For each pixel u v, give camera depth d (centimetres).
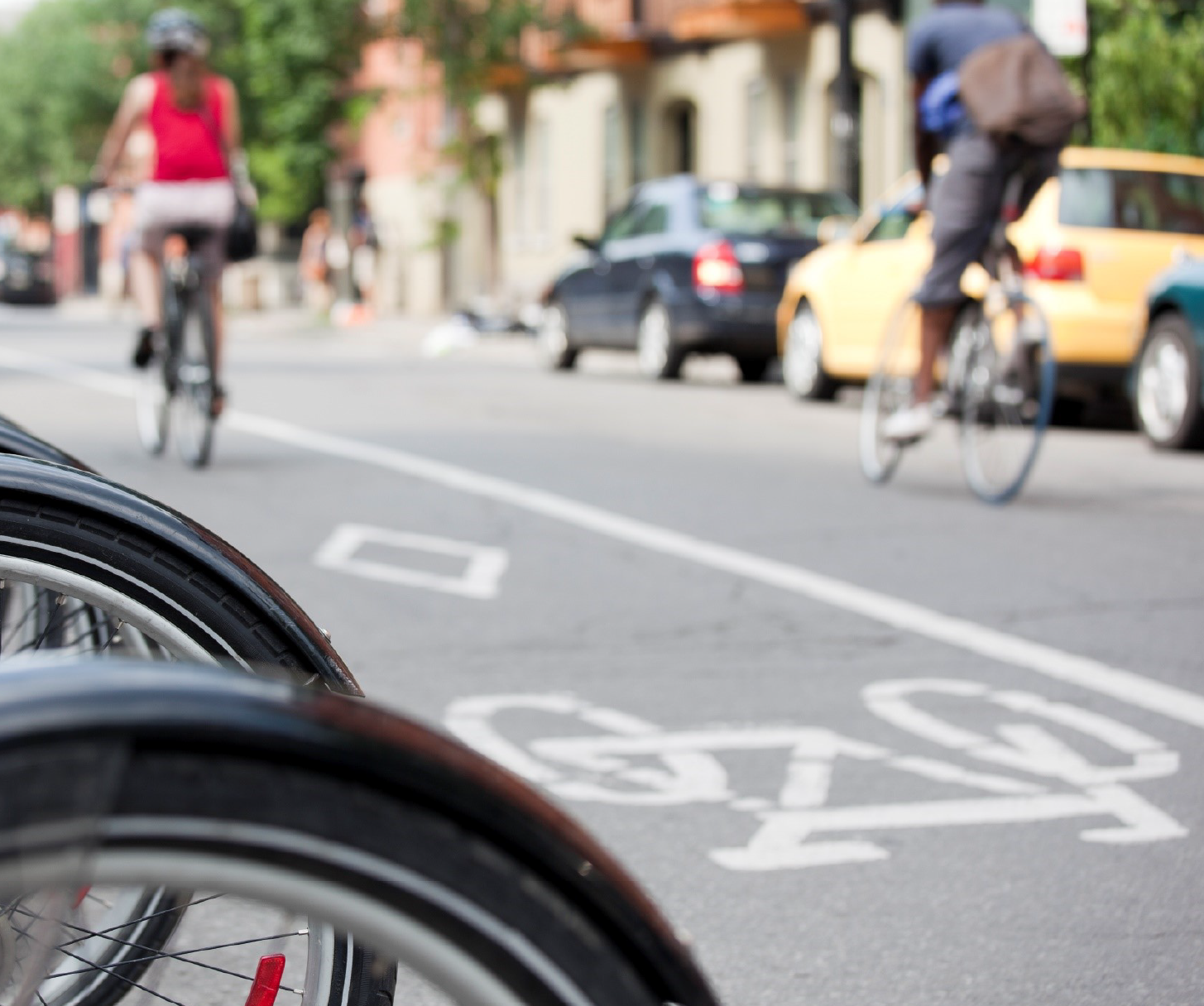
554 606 818
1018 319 1096
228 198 1307
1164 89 2020
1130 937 421
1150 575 890
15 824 141
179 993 304
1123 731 609
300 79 4372
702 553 953
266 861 148
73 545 261
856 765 568
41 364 2508
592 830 503
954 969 402
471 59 3888
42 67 7188
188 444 1320
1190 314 1400
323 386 2127
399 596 843
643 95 4066
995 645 734
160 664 157
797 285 1931
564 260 4400
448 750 159
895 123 3250
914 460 1379
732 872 469
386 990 248
